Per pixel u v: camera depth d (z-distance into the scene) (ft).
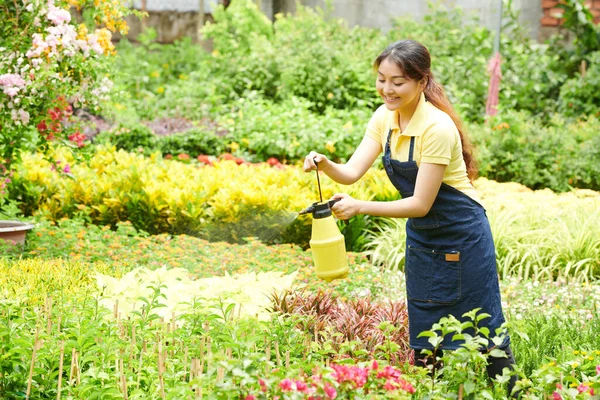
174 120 37.83
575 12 48.21
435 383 11.49
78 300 16.15
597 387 10.25
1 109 20.90
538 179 34.50
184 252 22.04
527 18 51.29
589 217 25.95
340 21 49.39
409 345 14.10
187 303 14.23
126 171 26.61
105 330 13.04
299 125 34.58
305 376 11.01
